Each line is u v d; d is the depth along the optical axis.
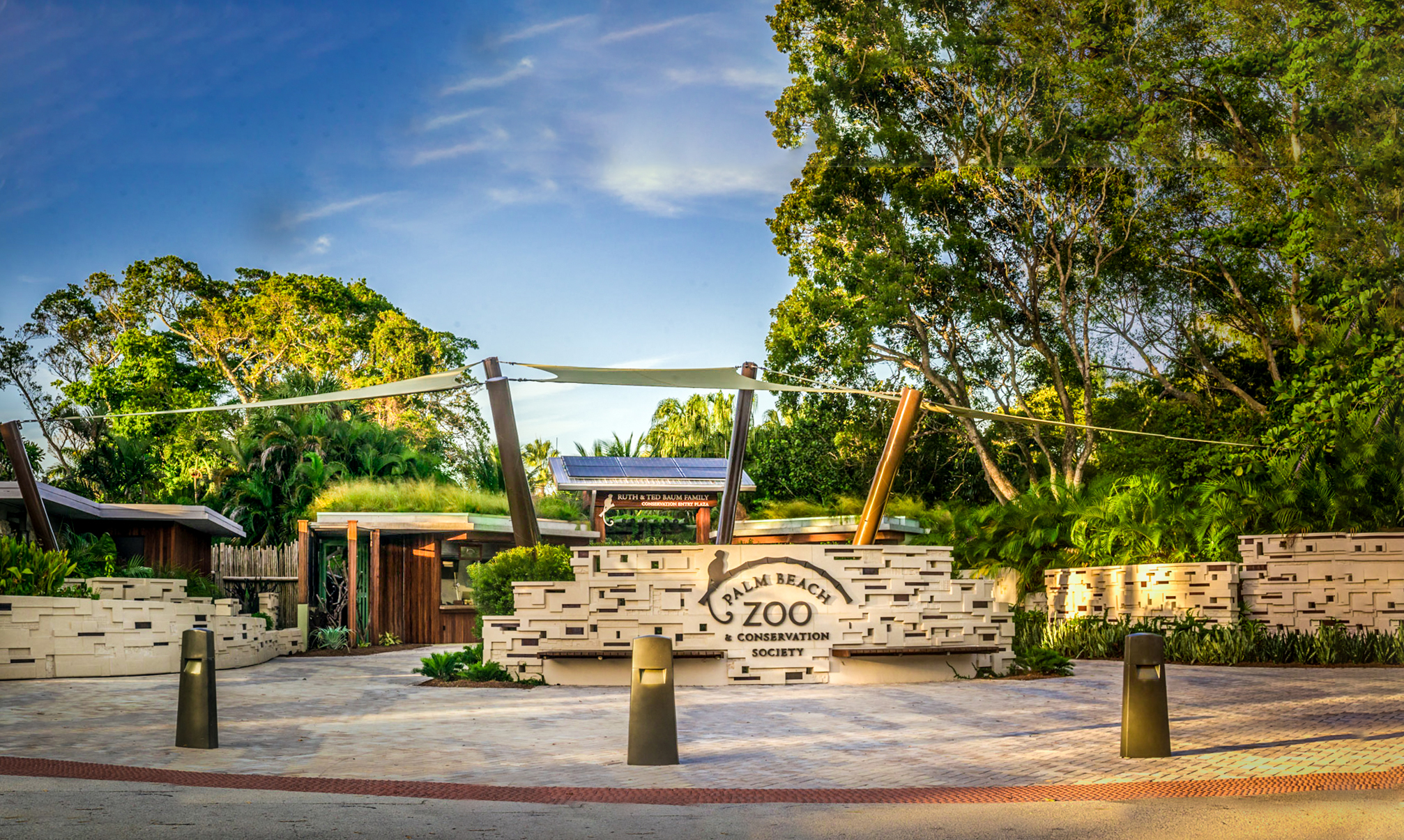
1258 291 28.20
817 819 5.97
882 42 31.36
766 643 13.40
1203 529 19.09
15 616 13.59
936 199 30.70
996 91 30.89
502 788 6.86
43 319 54.28
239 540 29.97
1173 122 26.06
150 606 15.12
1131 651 8.06
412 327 57.66
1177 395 29.89
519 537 14.94
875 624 13.63
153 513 20.20
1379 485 17.84
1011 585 22.94
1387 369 17.39
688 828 5.73
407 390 14.57
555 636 13.45
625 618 13.41
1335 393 17.83
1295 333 25.91
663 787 6.93
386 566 23.88
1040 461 38.56
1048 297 32.34
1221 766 7.53
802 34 32.94
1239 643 16.41
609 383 14.83
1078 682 13.26
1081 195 30.45
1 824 5.39
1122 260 30.36
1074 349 30.97
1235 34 25.08
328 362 59.19
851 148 31.38
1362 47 19.64
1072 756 8.05
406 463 33.28
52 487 17.86
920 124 32.16
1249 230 20.95
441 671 13.84
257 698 11.92
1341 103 20.42
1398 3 19.61
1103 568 19.88
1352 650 15.96
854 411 37.66
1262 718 9.98
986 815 6.07
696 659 13.29
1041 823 5.86
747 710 10.73
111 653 14.52
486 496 26.94
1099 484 23.67
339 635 21.66
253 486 30.05
